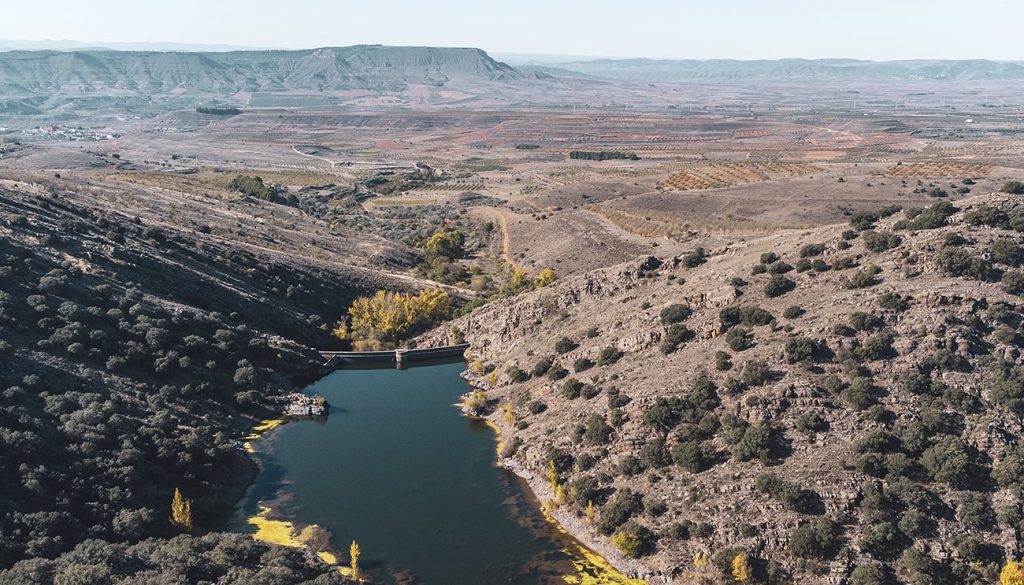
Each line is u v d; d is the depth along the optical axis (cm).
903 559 6406
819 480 7019
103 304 10662
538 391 10294
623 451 8238
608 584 6950
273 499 8400
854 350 8056
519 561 7306
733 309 9306
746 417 7856
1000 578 6078
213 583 6319
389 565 7231
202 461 8656
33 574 6034
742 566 6488
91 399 8712
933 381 7569
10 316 9419
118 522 7244
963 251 8744
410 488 8656
